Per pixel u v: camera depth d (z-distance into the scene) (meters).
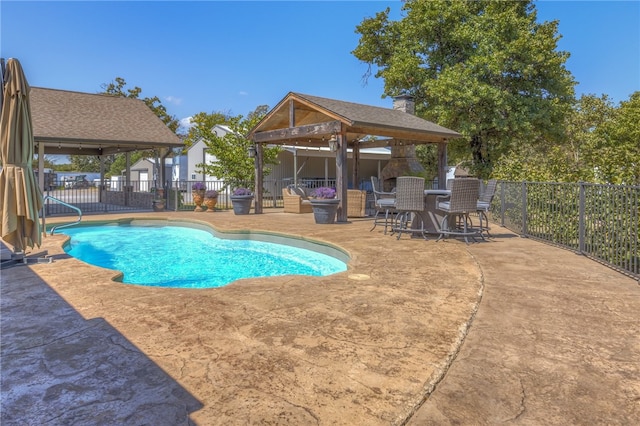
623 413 1.83
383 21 18.95
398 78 17.02
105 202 17.39
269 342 2.62
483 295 3.70
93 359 2.39
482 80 15.83
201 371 2.23
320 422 1.75
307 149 18.25
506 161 11.09
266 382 2.10
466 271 4.63
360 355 2.41
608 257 5.00
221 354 2.44
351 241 6.89
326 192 9.87
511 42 15.14
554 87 16.25
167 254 7.55
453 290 3.83
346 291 3.82
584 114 18.80
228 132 17.33
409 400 1.92
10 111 4.95
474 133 16.05
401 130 10.05
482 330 2.84
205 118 22.84
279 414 1.81
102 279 4.42
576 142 17.70
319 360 2.35
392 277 4.37
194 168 22.42
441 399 1.96
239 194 12.41
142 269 6.36
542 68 15.71
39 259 5.44
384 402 1.91
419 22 16.94
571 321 3.01
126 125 14.34
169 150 14.32
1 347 2.58
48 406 1.90
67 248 7.36
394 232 7.89
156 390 2.03
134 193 15.41
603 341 2.64
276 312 3.21
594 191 5.36
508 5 16.80
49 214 12.48
